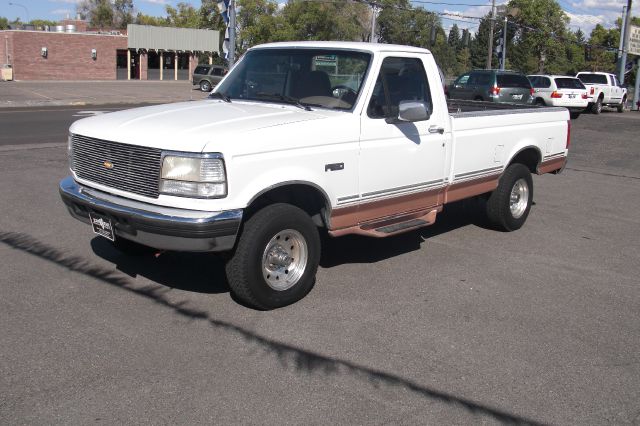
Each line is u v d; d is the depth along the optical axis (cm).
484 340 465
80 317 474
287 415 354
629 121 2608
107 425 338
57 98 3039
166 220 446
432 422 355
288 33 5422
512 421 360
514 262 662
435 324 489
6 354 411
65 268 579
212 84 4175
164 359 413
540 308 534
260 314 493
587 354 450
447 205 916
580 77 3238
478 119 682
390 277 595
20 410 348
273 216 484
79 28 7512
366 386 390
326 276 591
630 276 631
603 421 365
